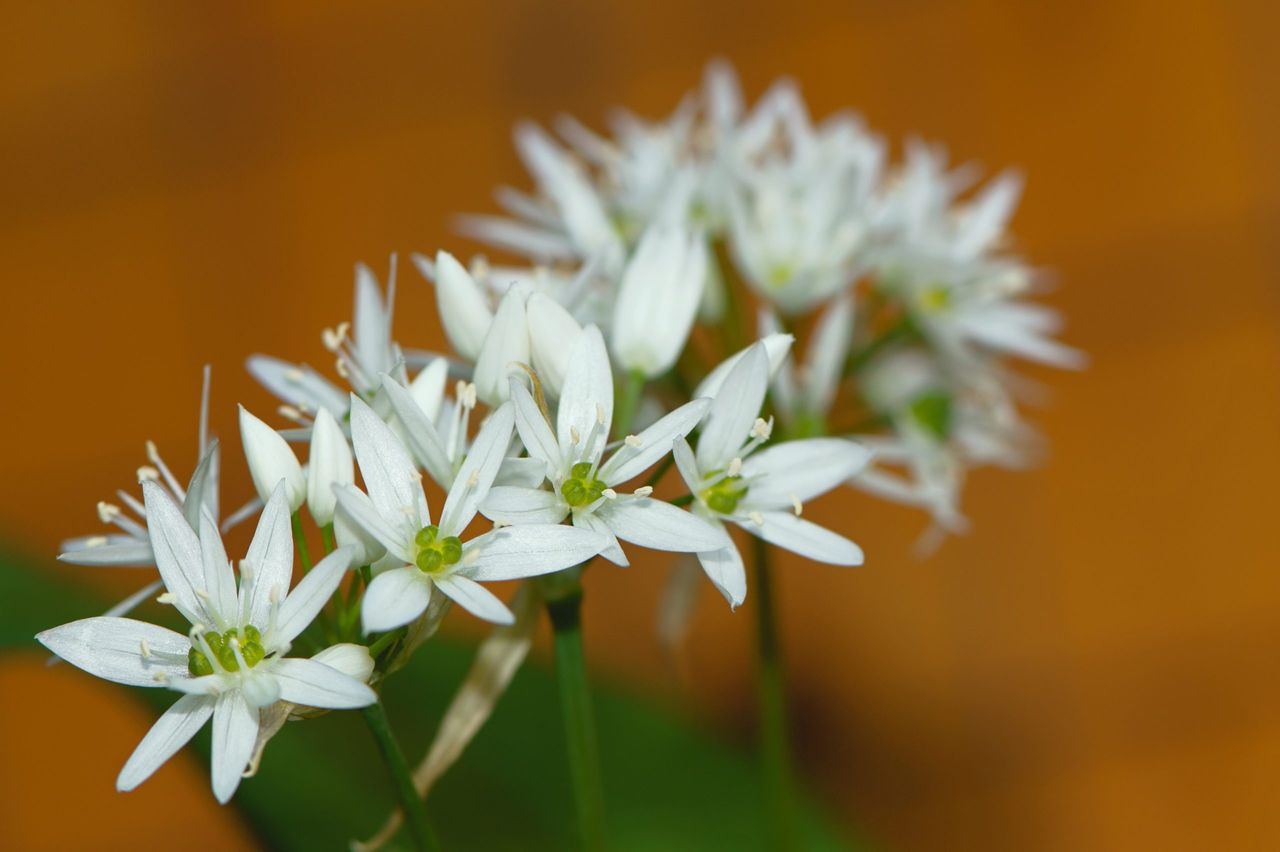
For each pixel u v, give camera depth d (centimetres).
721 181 32
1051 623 49
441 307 29
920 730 48
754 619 32
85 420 52
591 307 30
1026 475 51
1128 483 51
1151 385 51
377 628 27
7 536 32
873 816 47
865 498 50
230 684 27
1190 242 52
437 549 27
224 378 52
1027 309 33
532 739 33
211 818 47
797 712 48
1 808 47
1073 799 48
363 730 32
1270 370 51
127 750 48
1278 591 50
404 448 27
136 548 28
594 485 28
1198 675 49
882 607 49
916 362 33
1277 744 48
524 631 29
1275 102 52
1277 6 52
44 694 48
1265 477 50
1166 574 50
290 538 27
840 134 33
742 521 28
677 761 33
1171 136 52
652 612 48
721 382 29
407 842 31
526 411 28
